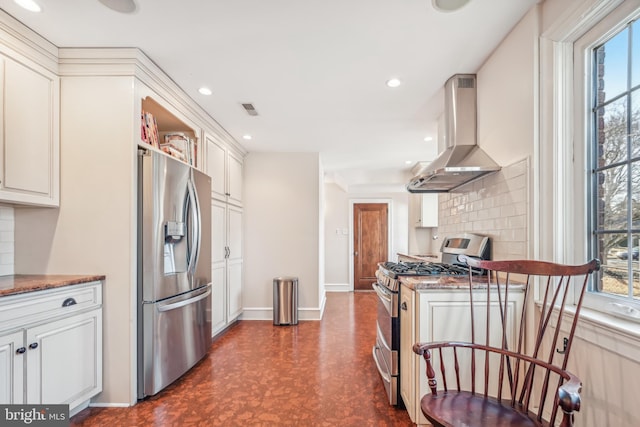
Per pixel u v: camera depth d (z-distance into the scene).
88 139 1.99
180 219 2.30
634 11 1.16
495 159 1.96
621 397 1.13
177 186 2.27
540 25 1.55
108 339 1.98
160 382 2.09
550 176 1.51
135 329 2.00
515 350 1.65
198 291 2.57
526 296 1.44
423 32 1.76
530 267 1.35
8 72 1.67
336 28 1.73
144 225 2.04
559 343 1.45
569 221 1.48
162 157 2.13
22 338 1.50
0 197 1.64
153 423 1.79
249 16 1.63
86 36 1.83
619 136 1.26
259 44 1.88
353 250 6.59
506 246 1.83
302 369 2.54
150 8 1.57
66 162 1.99
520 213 1.69
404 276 2.00
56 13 1.62
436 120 3.12
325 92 2.52
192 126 2.76
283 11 1.59
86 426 1.76
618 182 1.27
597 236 1.37
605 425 1.20
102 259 1.98
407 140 3.76
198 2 1.53
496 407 1.23
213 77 2.29
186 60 2.07
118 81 1.99
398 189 6.41
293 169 4.23
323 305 4.81
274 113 2.95
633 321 1.17
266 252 4.18
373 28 1.73
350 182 5.70
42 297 1.59
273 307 3.96
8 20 1.65
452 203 2.74
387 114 2.97
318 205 4.24
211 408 1.95
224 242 3.47
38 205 1.91
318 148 4.10
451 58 2.04
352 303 5.22
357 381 2.33
